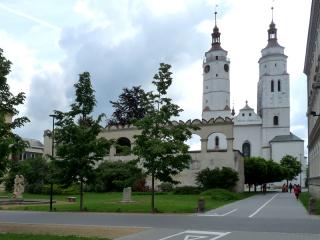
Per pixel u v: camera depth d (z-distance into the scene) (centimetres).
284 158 12012
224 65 13325
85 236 1656
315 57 5534
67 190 5800
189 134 3059
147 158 2936
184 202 3925
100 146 3012
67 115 3031
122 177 6050
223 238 1617
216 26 13575
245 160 8238
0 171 1706
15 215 2686
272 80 13125
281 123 12912
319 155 4938
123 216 2595
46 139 7481
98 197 4978
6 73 1789
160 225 2072
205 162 6581
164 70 3072
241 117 13150
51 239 1513
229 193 4934
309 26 5544
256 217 2552
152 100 3064
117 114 8781
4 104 1773
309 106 6681
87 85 3039
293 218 2491
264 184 8625
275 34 13488
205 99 13438
